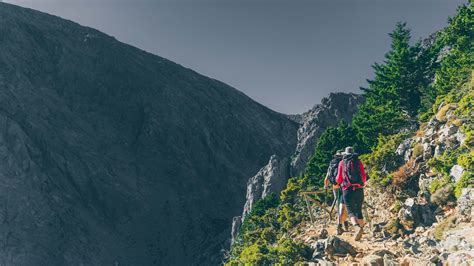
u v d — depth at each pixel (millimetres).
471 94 25234
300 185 46812
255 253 27203
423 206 19172
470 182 18875
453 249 15141
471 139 21906
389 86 52594
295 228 29922
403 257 15633
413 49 53812
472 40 46531
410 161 23781
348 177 14547
